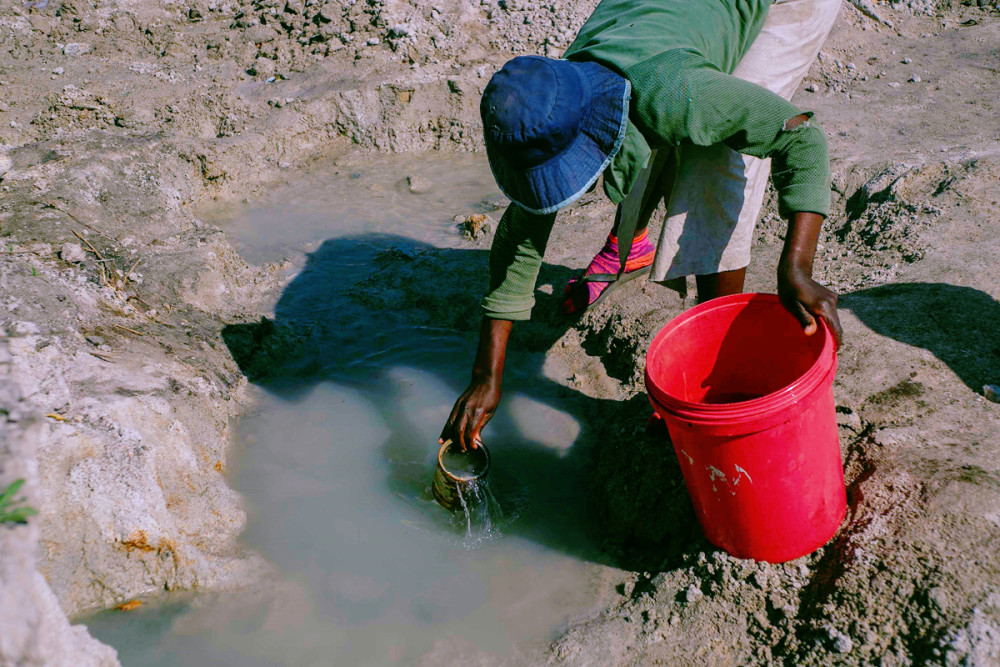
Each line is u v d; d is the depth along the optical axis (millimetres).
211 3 7406
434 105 6336
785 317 2510
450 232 5109
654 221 4621
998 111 5387
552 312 4102
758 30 2734
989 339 3084
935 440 2689
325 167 6137
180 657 2514
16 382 2680
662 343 2494
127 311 3693
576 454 3336
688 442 2320
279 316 4297
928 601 2238
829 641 2299
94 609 2627
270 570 2818
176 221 4922
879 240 4035
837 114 5617
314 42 6910
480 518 2934
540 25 6898
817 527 2475
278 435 3465
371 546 2934
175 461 2943
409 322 4238
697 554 2637
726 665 2395
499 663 2512
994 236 3701
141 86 6406
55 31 7105
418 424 3531
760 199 2863
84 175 4723
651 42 2260
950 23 7109
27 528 1835
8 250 3717
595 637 2537
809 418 2264
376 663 2518
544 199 2189
